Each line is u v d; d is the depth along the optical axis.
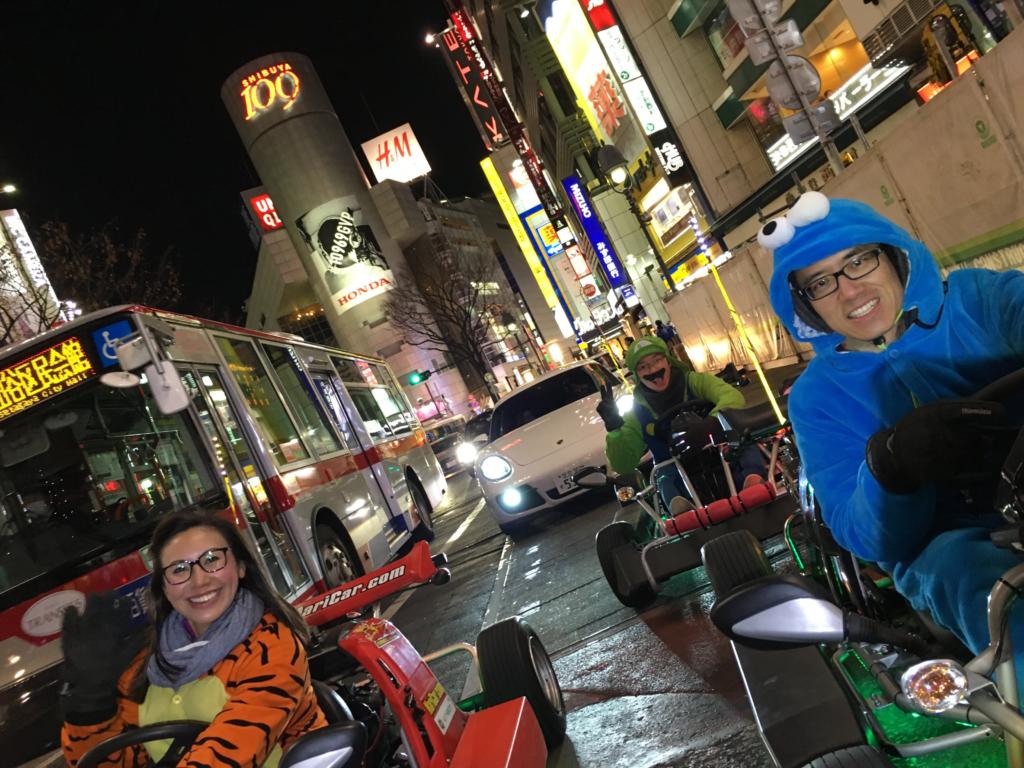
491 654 3.96
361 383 14.27
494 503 10.80
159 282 23.92
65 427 6.89
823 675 2.15
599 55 31.14
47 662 6.07
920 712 1.39
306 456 9.59
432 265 98.12
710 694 4.12
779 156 24.89
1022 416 1.97
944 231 8.88
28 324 20.73
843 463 2.13
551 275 54.81
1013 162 7.42
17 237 21.81
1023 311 1.96
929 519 1.84
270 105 107.94
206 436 7.18
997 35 13.02
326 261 105.50
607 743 4.00
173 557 2.45
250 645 2.45
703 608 5.41
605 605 6.42
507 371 102.19
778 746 2.02
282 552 7.73
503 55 51.53
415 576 3.64
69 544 6.57
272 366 9.98
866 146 10.51
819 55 20.05
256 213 108.81
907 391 2.10
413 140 120.62
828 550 2.87
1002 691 1.39
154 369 5.98
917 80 16.14
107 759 2.57
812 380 2.20
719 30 24.97
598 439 10.72
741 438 5.17
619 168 26.16
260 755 2.25
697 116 26.48
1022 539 1.46
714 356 24.81
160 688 2.51
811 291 2.09
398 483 13.64
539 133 56.25
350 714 2.76
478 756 2.88
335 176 106.38
